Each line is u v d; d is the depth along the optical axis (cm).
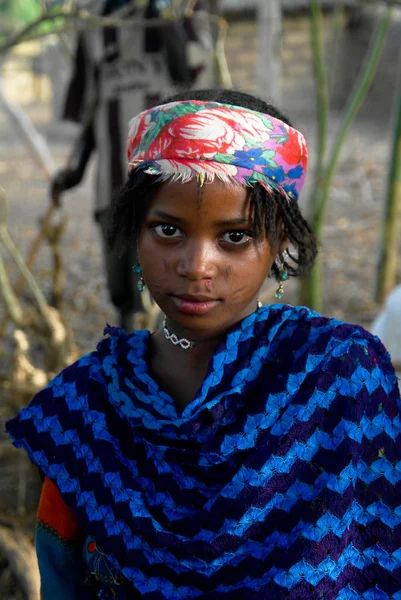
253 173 96
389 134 1039
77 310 412
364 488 103
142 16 305
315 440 103
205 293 98
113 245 111
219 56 339
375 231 565
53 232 304
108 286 330
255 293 103
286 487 102
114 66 322
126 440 109
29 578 210
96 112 328
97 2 328
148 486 105
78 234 589
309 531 101
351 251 521
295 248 111
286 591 100
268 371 105
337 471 101
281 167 99
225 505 101
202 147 95
